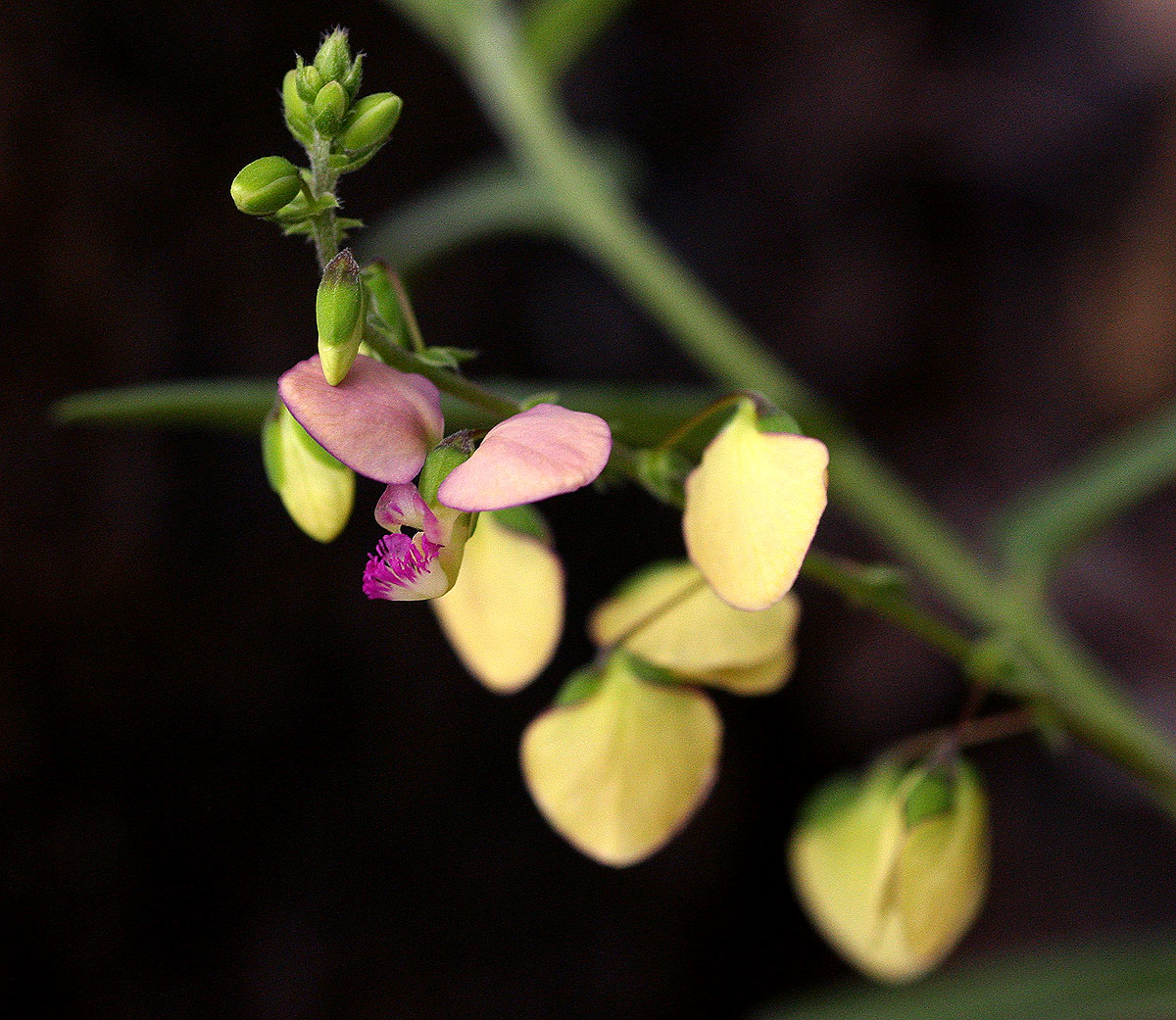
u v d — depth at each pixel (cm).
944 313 44
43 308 25
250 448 27
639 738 14
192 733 26
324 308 12
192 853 26
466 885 29
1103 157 45
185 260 27
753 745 38
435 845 29
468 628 14
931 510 43
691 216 42
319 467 13
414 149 33
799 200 43
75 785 25
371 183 32
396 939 28
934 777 15
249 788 27
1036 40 46
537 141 24
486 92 24
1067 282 45
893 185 44
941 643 15
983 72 45
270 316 28
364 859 28
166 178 27
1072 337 45
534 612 14
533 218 23
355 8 31
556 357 37
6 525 24
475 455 12
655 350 38
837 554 42
